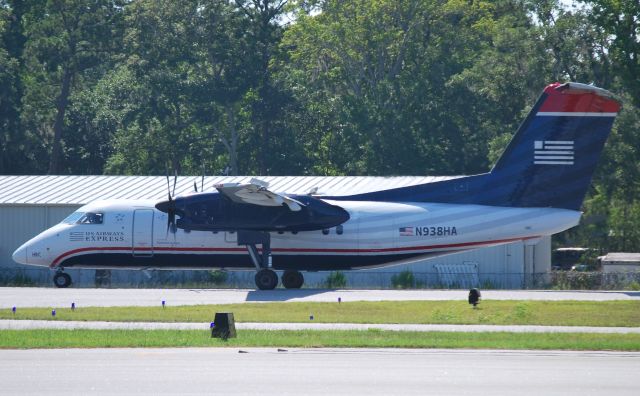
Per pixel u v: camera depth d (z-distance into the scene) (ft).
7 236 603.26
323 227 460.96
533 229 451.53
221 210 460.14
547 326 329.52
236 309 375.04
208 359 246.47
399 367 235.20
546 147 451.94
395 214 463.42
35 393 204.54
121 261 481.87
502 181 458.50
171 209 463.01
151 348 267.18
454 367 235.61
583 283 554.05
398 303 395.14
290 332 303.68
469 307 379.76
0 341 278.67
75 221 487.61
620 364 241.76
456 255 568.41
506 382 216.74
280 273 550.36
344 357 250.78
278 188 618.03
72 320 337.31
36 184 641.40
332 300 409.49
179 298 418.10
